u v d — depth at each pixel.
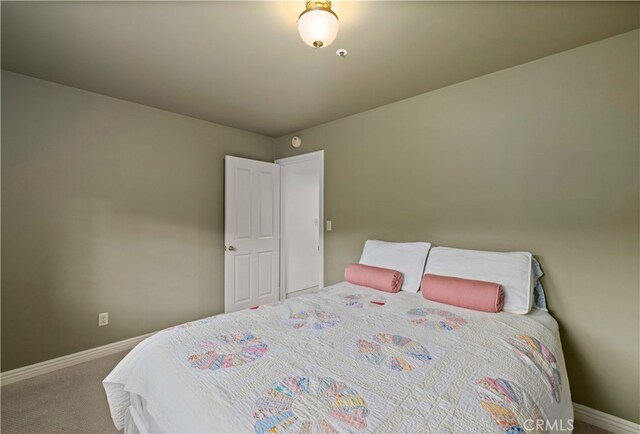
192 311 3.14
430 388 0.99
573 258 1.84
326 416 0.86
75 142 2.42
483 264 2.02
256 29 1.63
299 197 4.39
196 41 1.74
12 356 2.17
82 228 2.46
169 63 2.00
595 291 1.77
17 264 2.19
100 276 2.55
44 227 2.29
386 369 1.11
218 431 0.83
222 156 3.39
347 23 1.58
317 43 1.42
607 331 1.74
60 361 2.35
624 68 1.68
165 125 2.93
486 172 2.19
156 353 1.26
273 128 3.51
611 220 1.72
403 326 1.54
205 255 3.25
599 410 1.77
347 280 2.53
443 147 2.40
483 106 2.20
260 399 0.94
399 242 2.68
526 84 2.01
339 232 3.18
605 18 1.54
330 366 1.14
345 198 3.12
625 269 1.69
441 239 2.43
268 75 2.18
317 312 1.74
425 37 1.71
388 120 2.76
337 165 3.19
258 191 3.63
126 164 2.69
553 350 1.40
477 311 1.79
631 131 1.66
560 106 1.88
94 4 1.42
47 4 1.42
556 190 1.90
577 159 1.82
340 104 2.74
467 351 1.26
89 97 2.48
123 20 1.55
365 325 1.55
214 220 3.33
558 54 1.88
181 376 1.09
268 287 3.75
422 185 2.54
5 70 2.11
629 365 1.68
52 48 1.82
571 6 1.45
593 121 1.77
